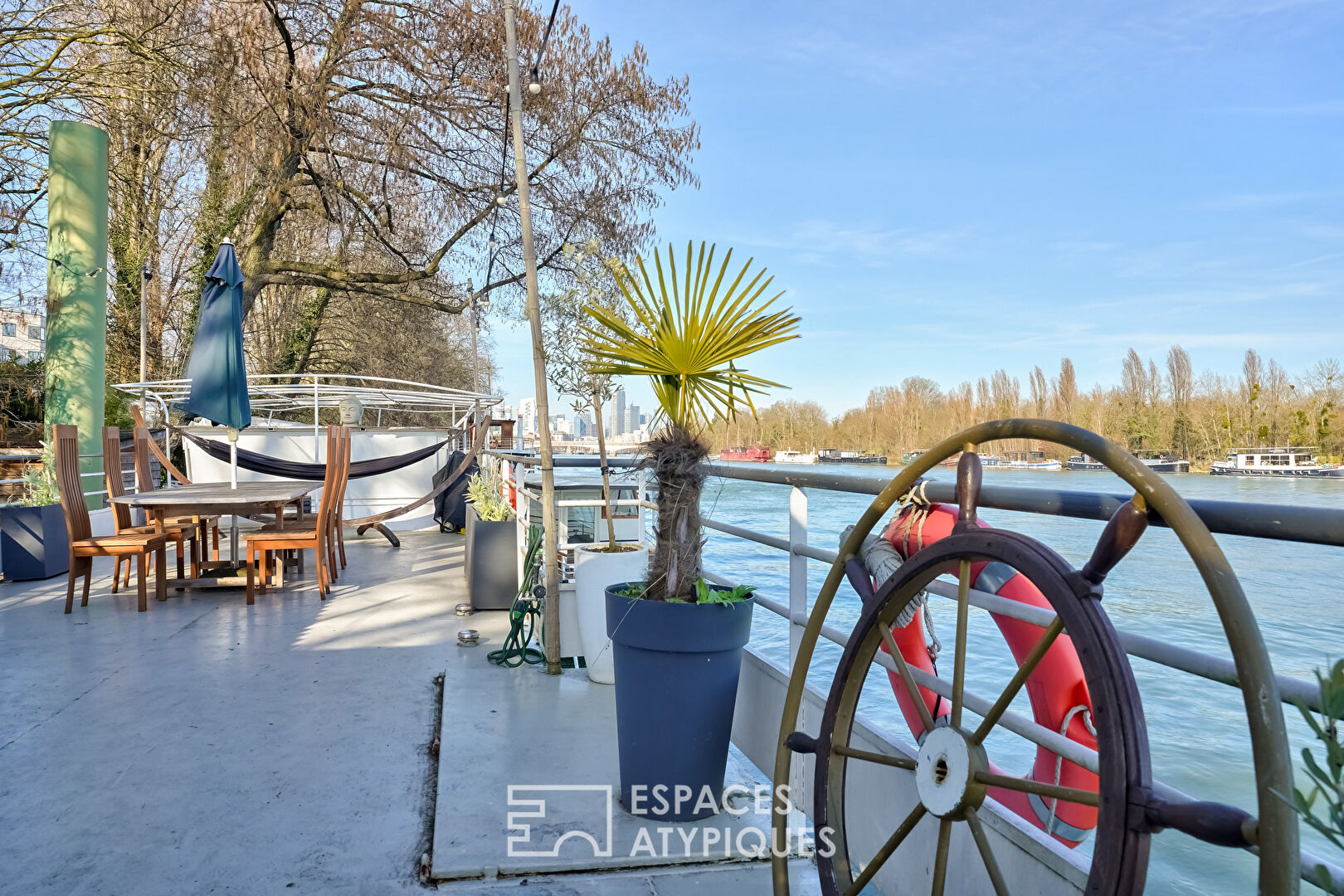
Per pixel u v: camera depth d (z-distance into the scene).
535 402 4.21
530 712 3.59
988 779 1.29
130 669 4.35
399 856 2.38
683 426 2.59
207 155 14.64
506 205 14.45
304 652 4.69
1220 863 3.62
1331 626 8.55
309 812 2.65
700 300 2.46
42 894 2.16
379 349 24.08
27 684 4.07
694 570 2.56
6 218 12.57
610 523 4.16
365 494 12.39
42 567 7.20
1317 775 0.84
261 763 3.06
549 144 14.31
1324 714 0.84
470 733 3.32
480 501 7.12
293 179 14.93
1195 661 1.14
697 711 2.53
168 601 6.24
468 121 13.98
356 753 3.16
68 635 5.11
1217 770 4.66
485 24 13.31
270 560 7.79
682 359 2.49
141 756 3.13
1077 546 15.04
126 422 16.20
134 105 13.42
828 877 1.63
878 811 2.02
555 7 5.40
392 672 4.28
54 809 2.67
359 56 13.95
